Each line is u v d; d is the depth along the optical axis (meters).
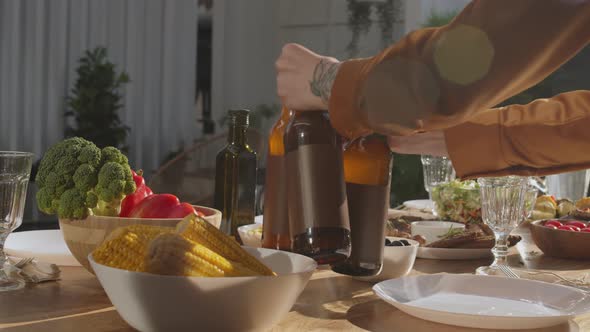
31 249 1.14
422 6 7.16
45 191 0.97
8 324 0.76
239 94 8.08
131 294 0.66
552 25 0.65
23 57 6.21
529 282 0.95
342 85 0.74
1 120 6.14
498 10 0.66
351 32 7.73
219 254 0.74
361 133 0.78
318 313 0.86
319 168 0.78
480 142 0.97
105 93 6.25
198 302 0.65
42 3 6.21
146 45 7.11
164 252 0.64
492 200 1.19
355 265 0.90
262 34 8.23
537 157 0.98
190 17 7.52
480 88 0.67
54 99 6.37
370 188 0.88
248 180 1.30
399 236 1.39
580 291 0.91
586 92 0.98
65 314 0.81
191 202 2.80
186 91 7.54
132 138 7.05
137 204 1.01
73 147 0.96
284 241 0.96
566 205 1.92
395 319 0.84
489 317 0.78
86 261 0.97
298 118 0.81
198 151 3.09
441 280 0.97
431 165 2.02
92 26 6.64
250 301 0.66
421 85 0.68
